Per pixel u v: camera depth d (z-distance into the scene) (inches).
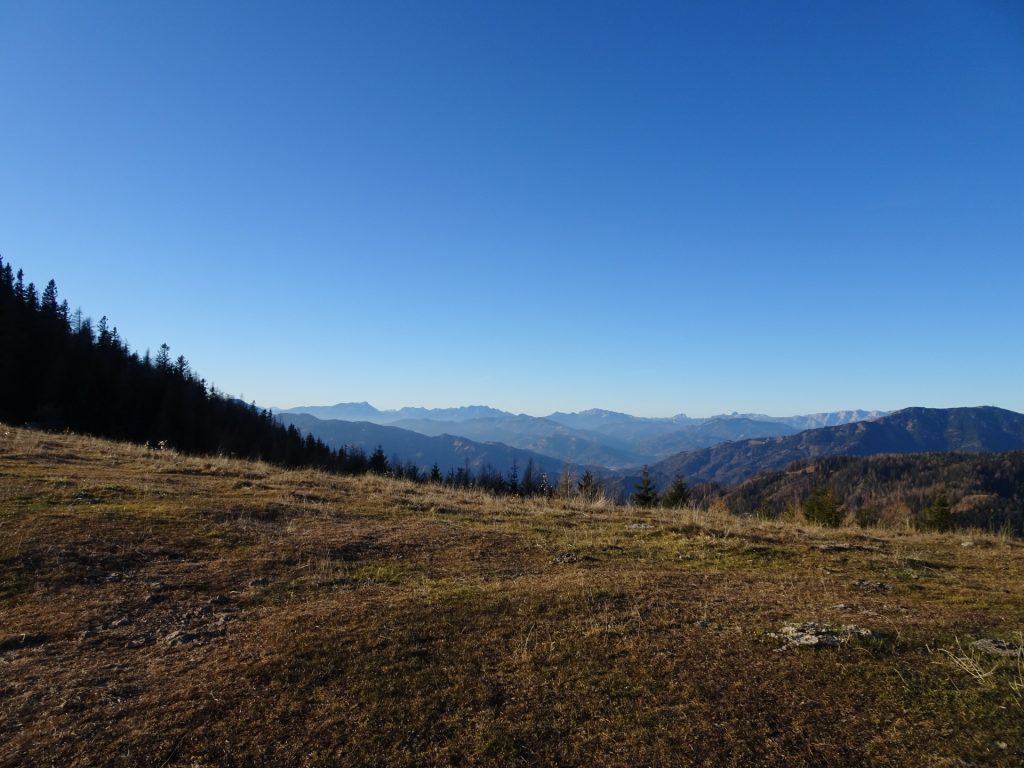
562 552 367.9
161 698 173.9
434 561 338.0
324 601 258.4
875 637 216.2
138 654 204.8
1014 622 245.1
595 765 149.0
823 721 166.4
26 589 255.9
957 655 205.8
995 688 181.6
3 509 362.0
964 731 161.6
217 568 300.4
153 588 267.6
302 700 173.5
